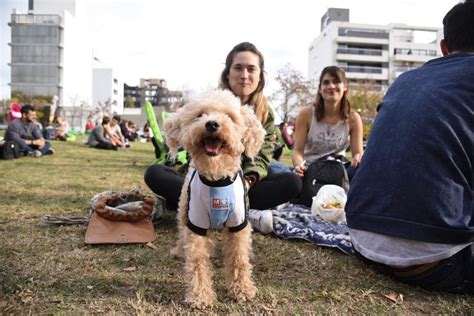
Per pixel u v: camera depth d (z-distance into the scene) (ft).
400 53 182.09
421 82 7.43
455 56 7.52
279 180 10.82
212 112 8.13
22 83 192.75
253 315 6.40
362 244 7.68
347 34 182.09
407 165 6.93
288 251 9.41
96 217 9.86
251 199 10.86
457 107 6.79
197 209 7.41
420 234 6.65
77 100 195.00
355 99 106.32
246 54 10.90
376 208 7.29
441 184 6.59
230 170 7.79
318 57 204.03
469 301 6.93
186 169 11.73
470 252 6.77
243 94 11.02
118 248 9.24
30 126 30.14
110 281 7.43
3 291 6.82
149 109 22.08
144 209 10.21
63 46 194.90
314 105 14.88
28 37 192.03
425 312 6.54
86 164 25.86
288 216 11.69
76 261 8.32
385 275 8.00
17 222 10.98
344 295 7.12
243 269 7.27
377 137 7.70
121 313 6.31
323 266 8.48
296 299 6.96
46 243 9.33
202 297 6.72
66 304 6.52
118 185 17.56
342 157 14.83
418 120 7.02
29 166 23.31
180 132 8.59
